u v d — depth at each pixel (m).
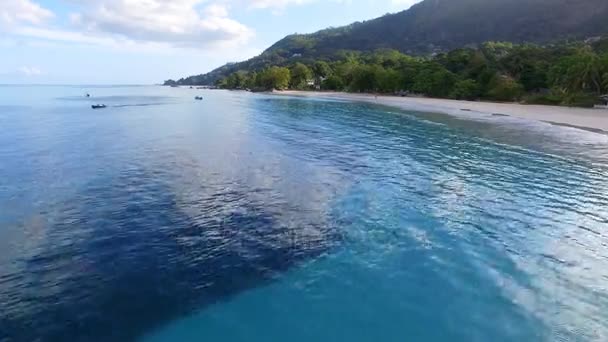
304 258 11.69
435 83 93.81
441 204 16.27
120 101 88.56
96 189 18.02
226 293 9.91
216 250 12.20
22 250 12.14
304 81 150.38
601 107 63.19
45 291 9.97
